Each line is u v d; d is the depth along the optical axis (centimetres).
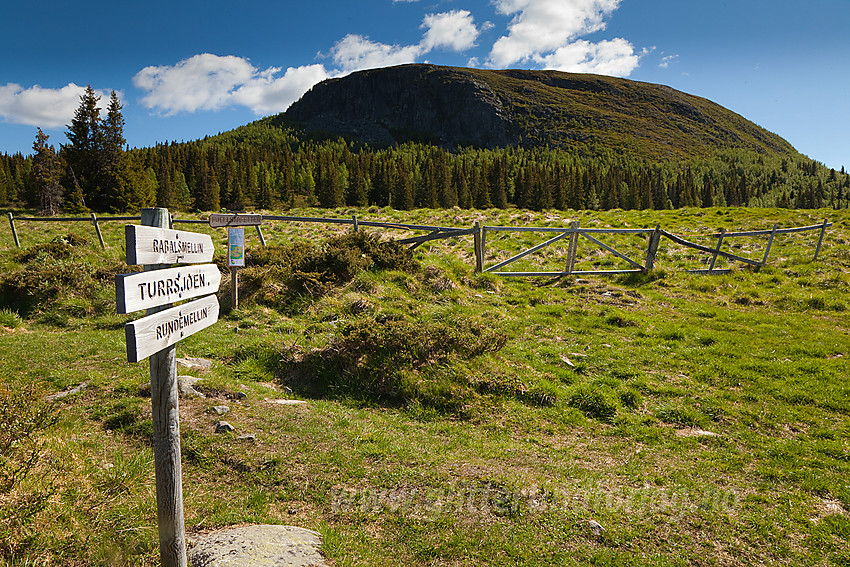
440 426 788
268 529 463
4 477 430
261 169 12850
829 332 1279
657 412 859
